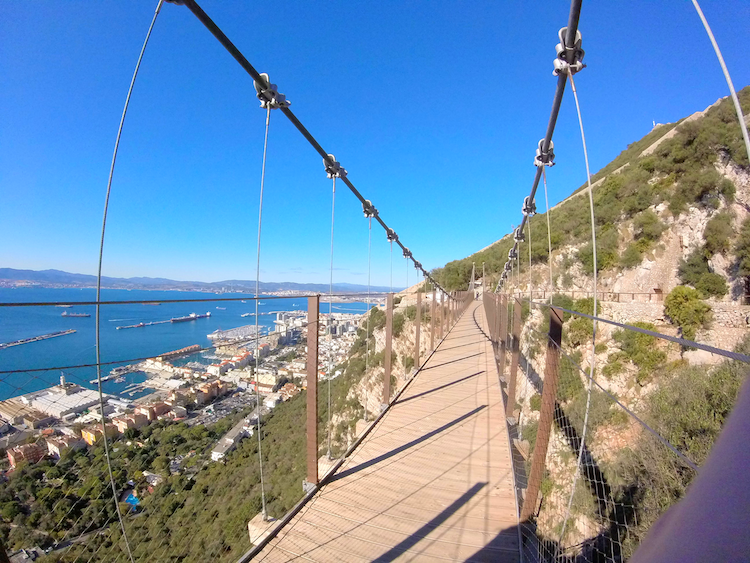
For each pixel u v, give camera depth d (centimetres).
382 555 215
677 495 390
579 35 181
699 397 488
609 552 339
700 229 1240
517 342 409
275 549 220
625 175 1738
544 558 192
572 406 752
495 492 279
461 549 220
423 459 329
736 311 875
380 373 780
